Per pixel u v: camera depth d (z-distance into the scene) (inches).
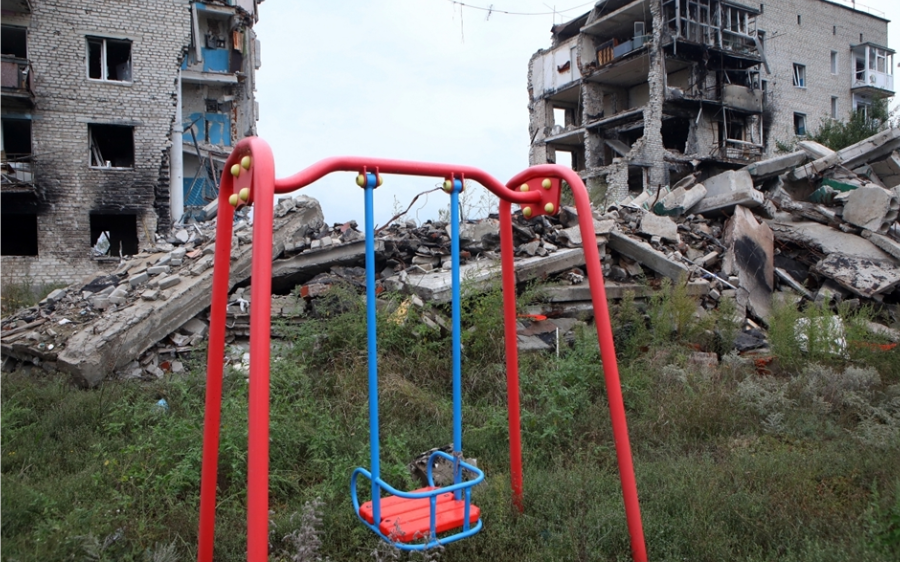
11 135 716.7
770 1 1117.7
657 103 926.4
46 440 179.0
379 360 228.1
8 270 622.8
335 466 154.0
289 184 89.5
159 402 208.2
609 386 110.3
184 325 276.8
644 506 130.9
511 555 115.6
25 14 624.4
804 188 498.0
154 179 675.4
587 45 1057.5
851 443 172.2
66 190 644.7
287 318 266.5
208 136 836.6
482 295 263.9
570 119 1214.9
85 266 650.8
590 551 113.1
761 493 135.7
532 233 315.9
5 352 272.8
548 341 268.4
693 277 342.3
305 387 205.2
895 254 391.2
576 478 145.3
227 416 168.1
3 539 116.3
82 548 111.5
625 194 925.2
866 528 117.5
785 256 407.2
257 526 77.9
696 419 190.4
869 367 243.4
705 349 286.4
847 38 1225.4
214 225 363.6
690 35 946.7
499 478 142.9
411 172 105.0
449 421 195.6
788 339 266.5
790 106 1137.4
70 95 643.5
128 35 665.0
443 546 113.3
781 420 193.2
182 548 120.3
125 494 138.9
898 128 530.0
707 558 111.2
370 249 98.3
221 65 847.7
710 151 987.3
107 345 243.0
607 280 327.3
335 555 116.6
